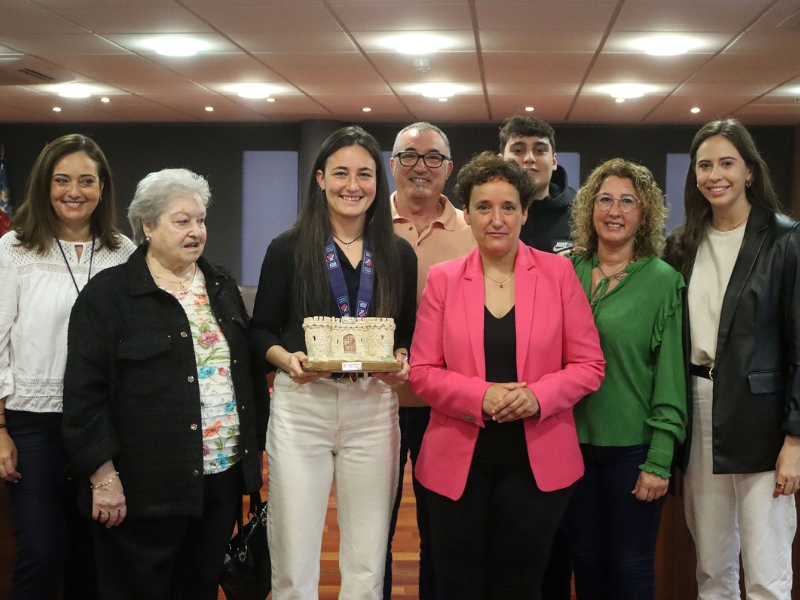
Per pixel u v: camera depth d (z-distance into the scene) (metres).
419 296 2.75
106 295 1.99
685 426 2.16
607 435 2.19
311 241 2.10
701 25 5.43
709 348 2.21
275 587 2.09
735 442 2.12
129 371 1.97
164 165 10.65
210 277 2.14
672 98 8.18
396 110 9.23
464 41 5.93
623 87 7.63
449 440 2.06
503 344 2.04
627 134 10.07
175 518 1.99
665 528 2.69
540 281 2.10
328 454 2.10
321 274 2.08
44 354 2.16
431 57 6.47
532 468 1.99
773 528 2.13
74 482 2.26
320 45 6.12
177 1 5.04
